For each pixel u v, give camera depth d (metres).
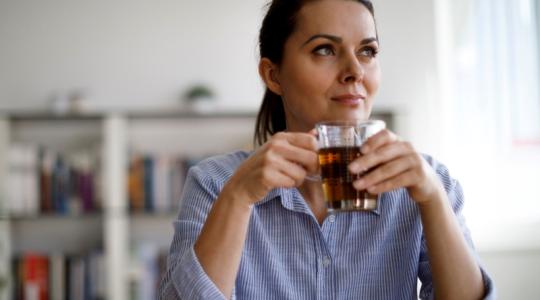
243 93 3.48
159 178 3.21
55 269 3.15
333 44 1.15
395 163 0.95
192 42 3.50
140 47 3.49
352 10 1.16
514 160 3.23
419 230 1.23
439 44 3.42
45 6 3.50
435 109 3.38
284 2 1.21
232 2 3.51
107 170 3.21
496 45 3.27
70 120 3.48
